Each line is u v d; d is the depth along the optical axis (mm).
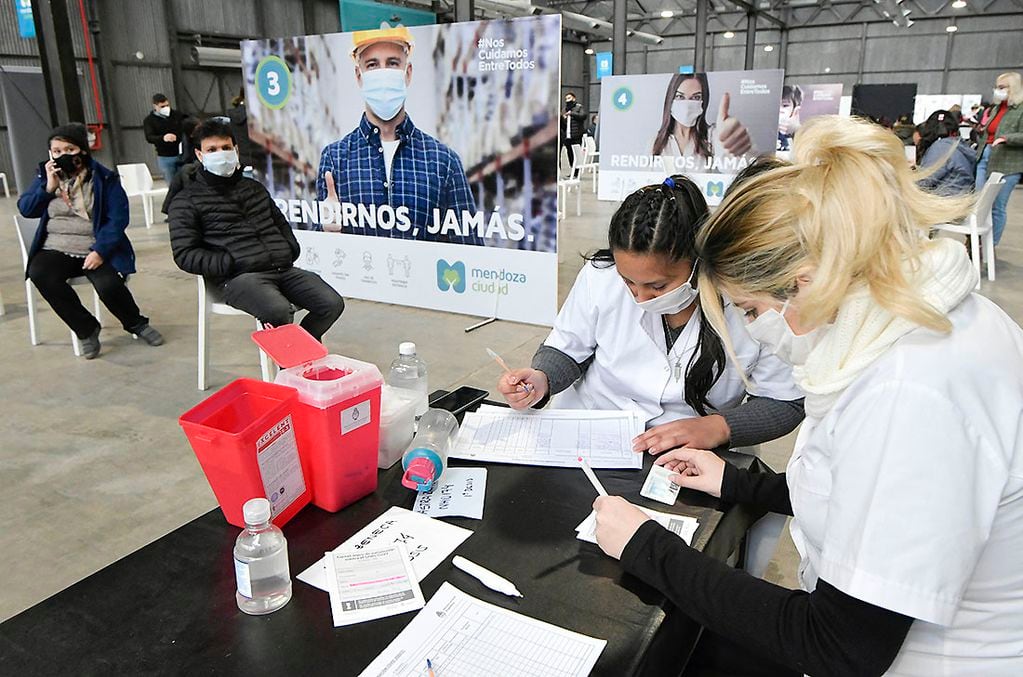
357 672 713
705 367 1356
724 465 1075
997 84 5938
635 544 846
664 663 805
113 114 10844
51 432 2717
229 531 971
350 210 4484
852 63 17000
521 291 4035
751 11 14547
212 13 11664
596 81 20203
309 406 959
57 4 5020
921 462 605
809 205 655
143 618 796
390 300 4520
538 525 977
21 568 1899
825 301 649
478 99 3828
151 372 3359
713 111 6555
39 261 3428
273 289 3027
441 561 896
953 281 660
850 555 645
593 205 8867
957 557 605
